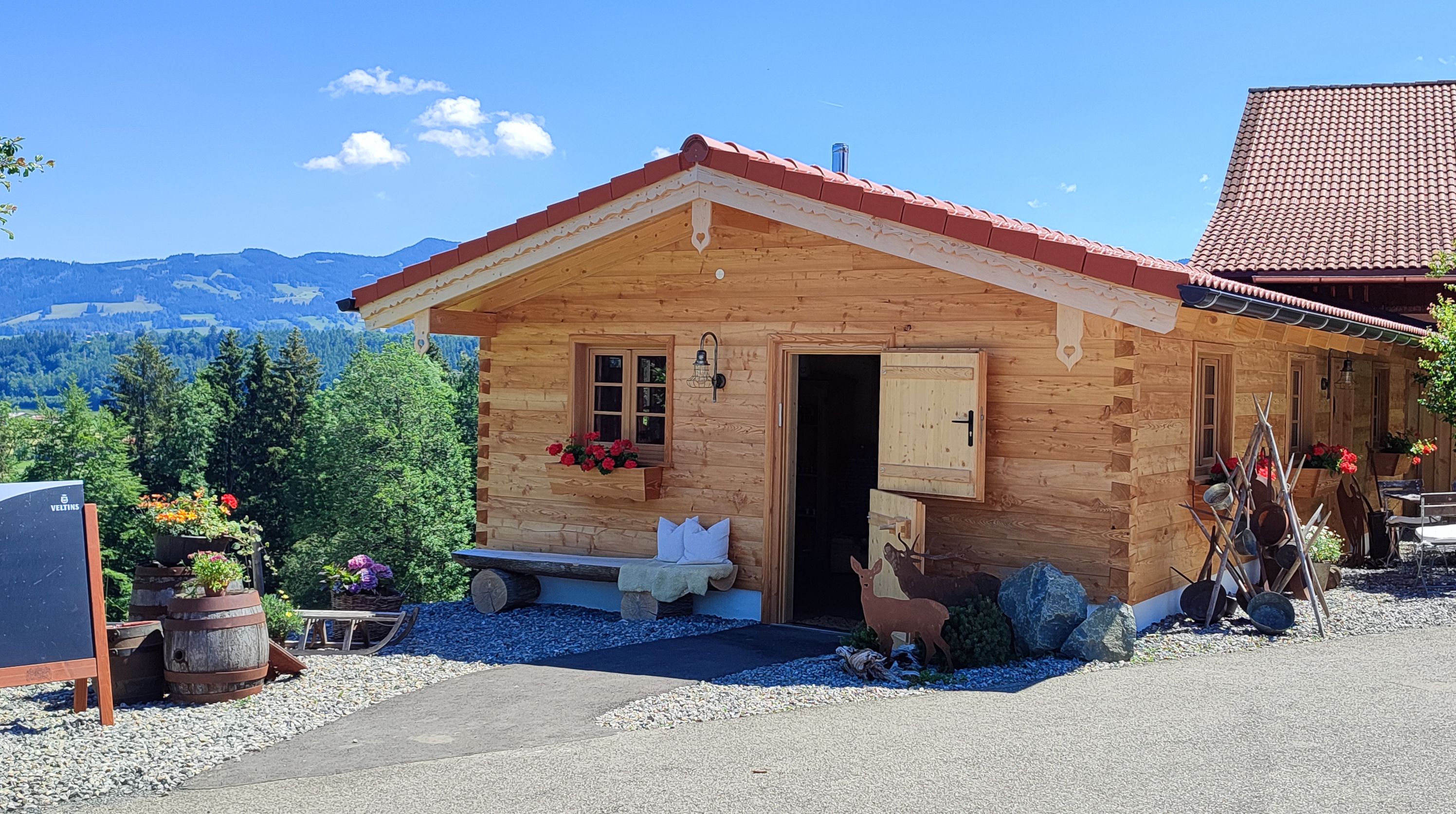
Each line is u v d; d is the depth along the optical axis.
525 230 9.67
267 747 6.42
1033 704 6.93
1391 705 6.74
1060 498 8.76
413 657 8.76
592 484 10.40
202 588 7.52
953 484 8.90
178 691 7.28
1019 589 8.38
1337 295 17.89
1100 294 7.82
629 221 9.30
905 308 9.32
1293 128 21.88
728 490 10.15
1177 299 7.50
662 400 10.64
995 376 8.97
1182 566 9.78
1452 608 10.05
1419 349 16.03
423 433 40.09
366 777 5.84
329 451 40.06
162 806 5.47
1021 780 5.53
